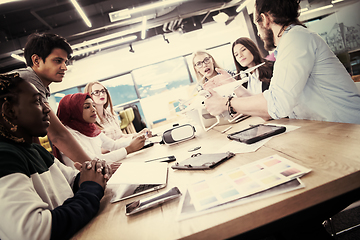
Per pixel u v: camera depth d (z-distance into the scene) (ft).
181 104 5.32
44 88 4.39
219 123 5.24
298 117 3.89
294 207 1.40
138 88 23.17
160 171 2.67
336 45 16.51
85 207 1.93
